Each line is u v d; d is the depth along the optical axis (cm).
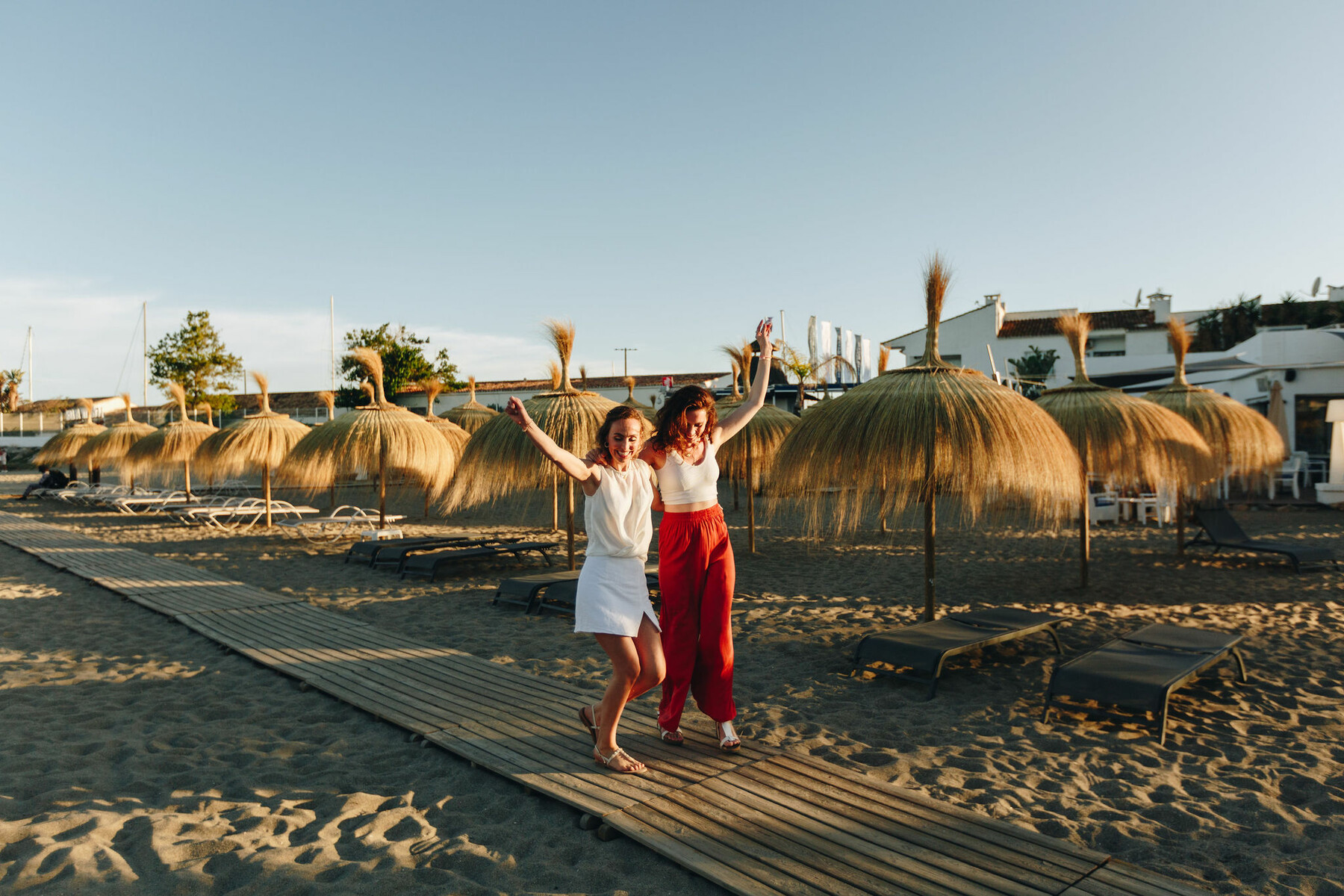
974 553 1073
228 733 419
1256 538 1116
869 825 297
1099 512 1377
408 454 1232
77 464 2239
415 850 292
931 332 610
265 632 630
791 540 1224
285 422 1530
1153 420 750
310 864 278
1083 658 460
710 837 288
